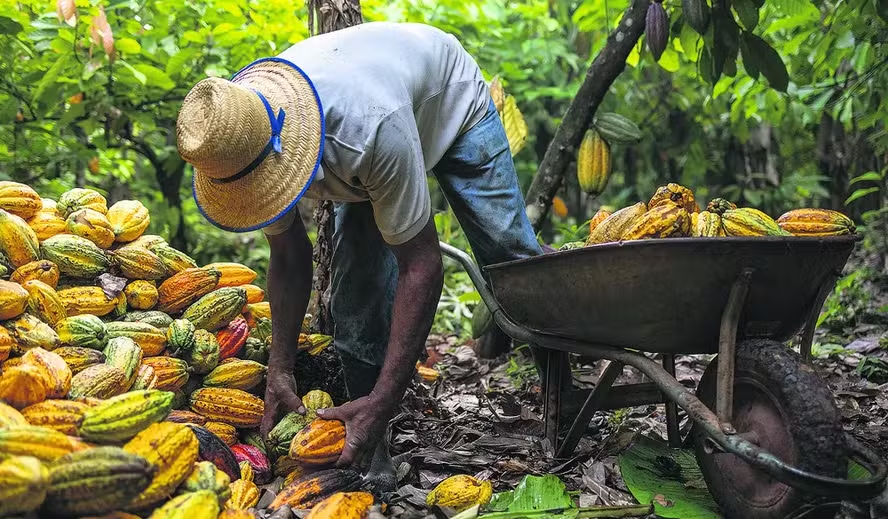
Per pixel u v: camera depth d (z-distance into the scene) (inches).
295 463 112.6
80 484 76.8
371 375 128.4
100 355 106.7
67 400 90.1
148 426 87.4
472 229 126.2
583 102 193.8
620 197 394.0
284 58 104.8
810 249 95.7
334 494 98.9
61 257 115.7
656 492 107.2
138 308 124.3
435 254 105.5
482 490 105.2
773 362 91.7
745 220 107.0
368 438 105.1
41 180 250.1
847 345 204.2
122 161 278.1
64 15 173.8
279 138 97.3
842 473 86.5
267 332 134.3
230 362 123.8
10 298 100.7
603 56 190.7
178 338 118.7
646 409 153.8
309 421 115.0
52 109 227.1
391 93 102.5
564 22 321.4
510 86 350.9
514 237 125.0
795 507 90.4
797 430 88.0
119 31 207.9
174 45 221.3
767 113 269.1
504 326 124.8
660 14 179.0
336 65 103.0
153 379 109.7
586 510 100.7
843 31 207.2
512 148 203.8
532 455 129.6
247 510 98.1
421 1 253.9
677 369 188.9
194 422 115.5
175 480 85.4
